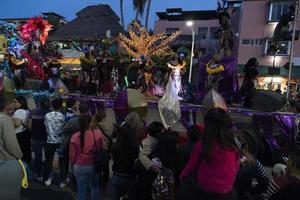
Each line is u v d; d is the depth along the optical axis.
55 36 39.97
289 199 2.67
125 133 4.48
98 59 18.34
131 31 26.69
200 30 46.16
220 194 2.92
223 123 3.00
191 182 3.09
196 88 13.16
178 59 13.01
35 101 11.54
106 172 5.13
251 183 3.57
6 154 3.93
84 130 4.79
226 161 2.94
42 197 5.84
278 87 31.25
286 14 16.23
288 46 31.33
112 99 10.96
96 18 42.31
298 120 8.70
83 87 18.25
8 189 3.87
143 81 14.43
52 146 6.21
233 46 12.59
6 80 8.74
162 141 4.19
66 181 6.37
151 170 4.13
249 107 11.42
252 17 33.78
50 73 17.55
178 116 9.25
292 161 2.88
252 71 11.86
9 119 4.00
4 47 17.77
